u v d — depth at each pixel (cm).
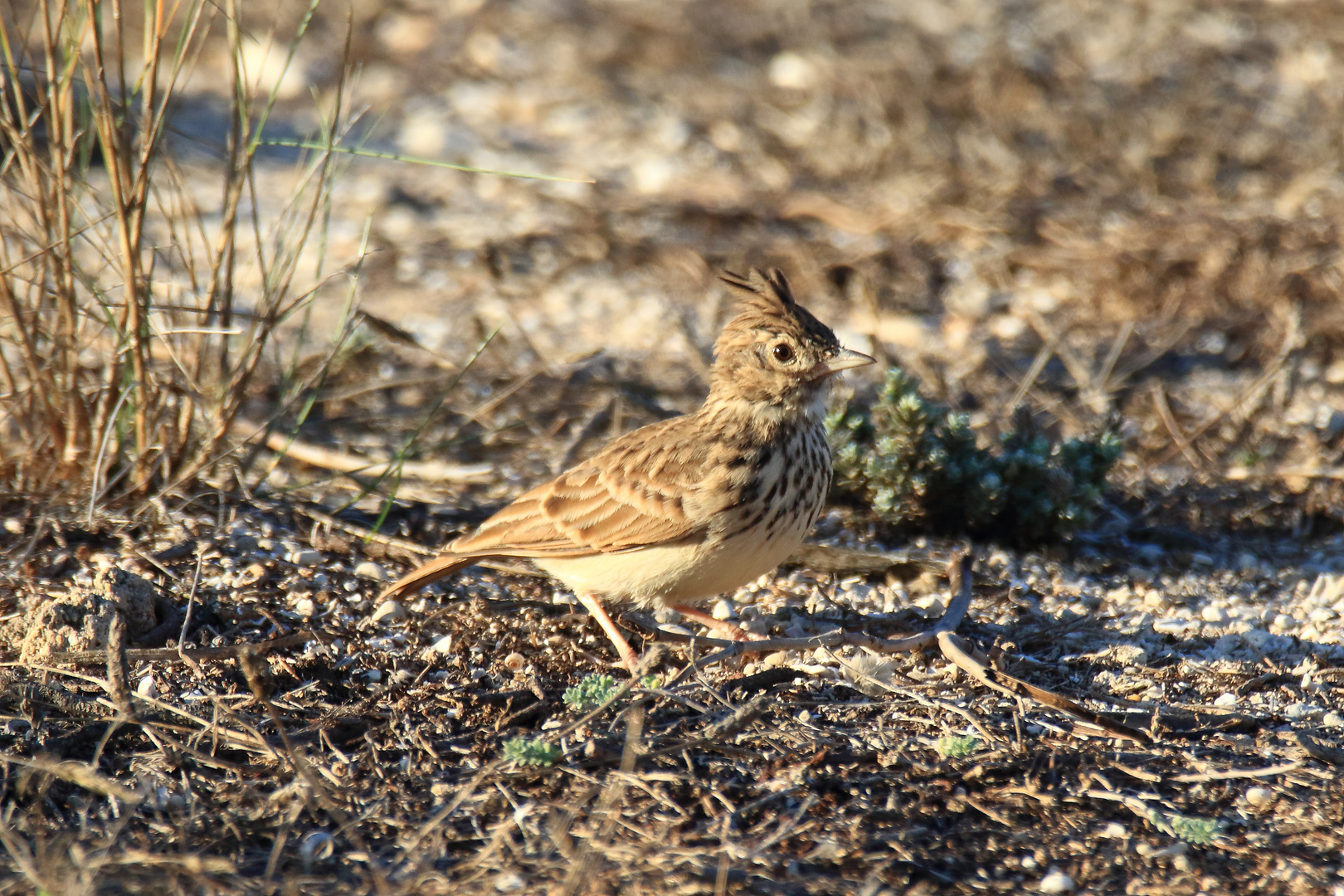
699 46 2783
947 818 748
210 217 1900
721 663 943
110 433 1124
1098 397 1501
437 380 1527
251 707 846
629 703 852
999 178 2077
